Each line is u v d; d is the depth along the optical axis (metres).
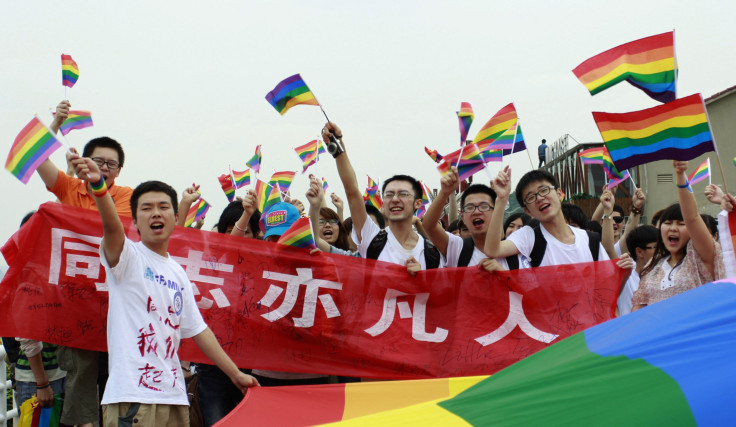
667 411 2.36
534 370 2.91
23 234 5.31
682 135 4.80
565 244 5.44
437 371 5.43
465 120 5.78
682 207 5.00
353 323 5.54
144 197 4.28
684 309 2.85
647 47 4.98
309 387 4.57
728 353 2.51
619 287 5.32
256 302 5.57
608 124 4.96
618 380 2.58
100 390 6.02
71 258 5.35
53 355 6.38
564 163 19.23
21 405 6.29
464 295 5.50
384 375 5.47
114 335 4.05
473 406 2.83
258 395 4.43
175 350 4.22
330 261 5.63
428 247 5.73
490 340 5.41
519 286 5.41
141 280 4.13
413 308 5.54
